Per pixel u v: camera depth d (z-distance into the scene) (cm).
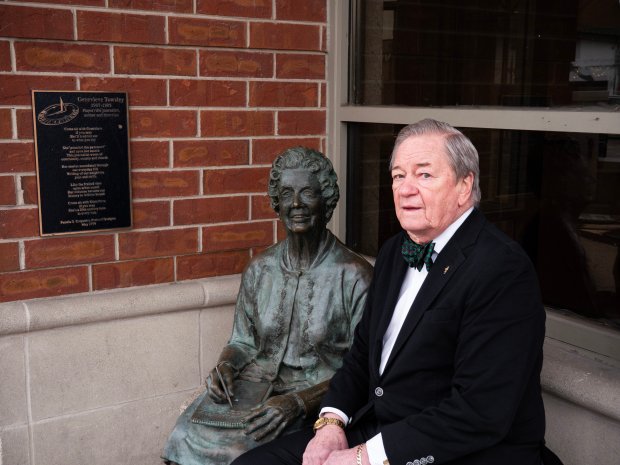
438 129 194
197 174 305
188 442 229
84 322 286
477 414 179
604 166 239
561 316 257
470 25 278
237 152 312
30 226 277
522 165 266
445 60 289
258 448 215
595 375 226
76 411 294
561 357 241
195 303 305
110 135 285
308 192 235
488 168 279
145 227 298
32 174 274
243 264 322
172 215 303
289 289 246
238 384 244
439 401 194
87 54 277
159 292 299
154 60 289
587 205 246
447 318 189
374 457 187
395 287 212
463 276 189
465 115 277
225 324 317
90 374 294
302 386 243
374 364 209
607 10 233
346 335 246
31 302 279
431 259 200
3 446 282
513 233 274
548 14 251
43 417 288
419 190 192
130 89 287
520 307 181
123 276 297
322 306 243
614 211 238
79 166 281
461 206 197
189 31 294
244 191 317
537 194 263
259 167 319
